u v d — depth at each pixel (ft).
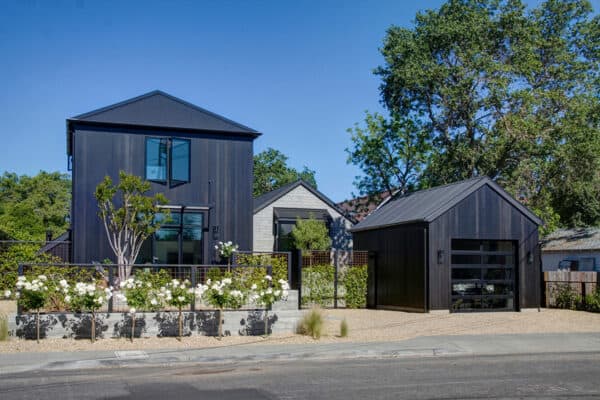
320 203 108.58
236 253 67.10
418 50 111.14
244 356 40.78
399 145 116.37
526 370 36.35
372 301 75.61
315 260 72.90
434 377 33.65
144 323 47.44
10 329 45.06
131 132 71.51
